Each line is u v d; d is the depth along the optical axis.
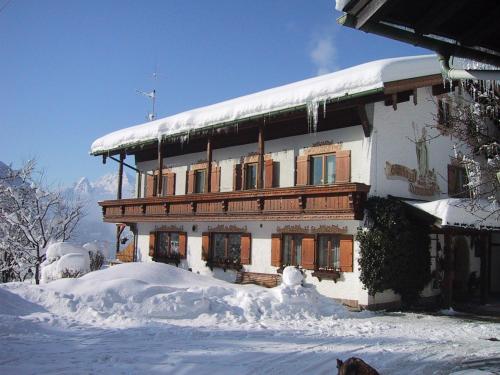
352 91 13.44
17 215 26.12
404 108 15.30
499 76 4.70
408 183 15.24
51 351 7.73
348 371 4.68
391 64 13.50
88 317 10.55
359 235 13.82
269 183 17.28
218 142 19.70
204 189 20.44
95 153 23.31
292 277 13.27
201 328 10.05
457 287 17.14
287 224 15.95
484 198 15.09
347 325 11.16
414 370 7.19
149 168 23.59
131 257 22.91
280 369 7.02
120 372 6.63
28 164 27.83
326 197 14.01
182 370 6.81
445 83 14.94
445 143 16.67
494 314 13.63
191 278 14.55
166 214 19.45
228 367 7.03
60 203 29.72
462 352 8.45
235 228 17.78
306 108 14.39
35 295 11.34
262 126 15.95
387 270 13.76
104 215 23.14
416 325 11.46
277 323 11.06
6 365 6.87
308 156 16.09
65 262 17.06
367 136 14.41
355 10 4.54
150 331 9.41
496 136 16.56
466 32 5.03
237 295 12.49
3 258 27.73
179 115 21.66
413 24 4.80
